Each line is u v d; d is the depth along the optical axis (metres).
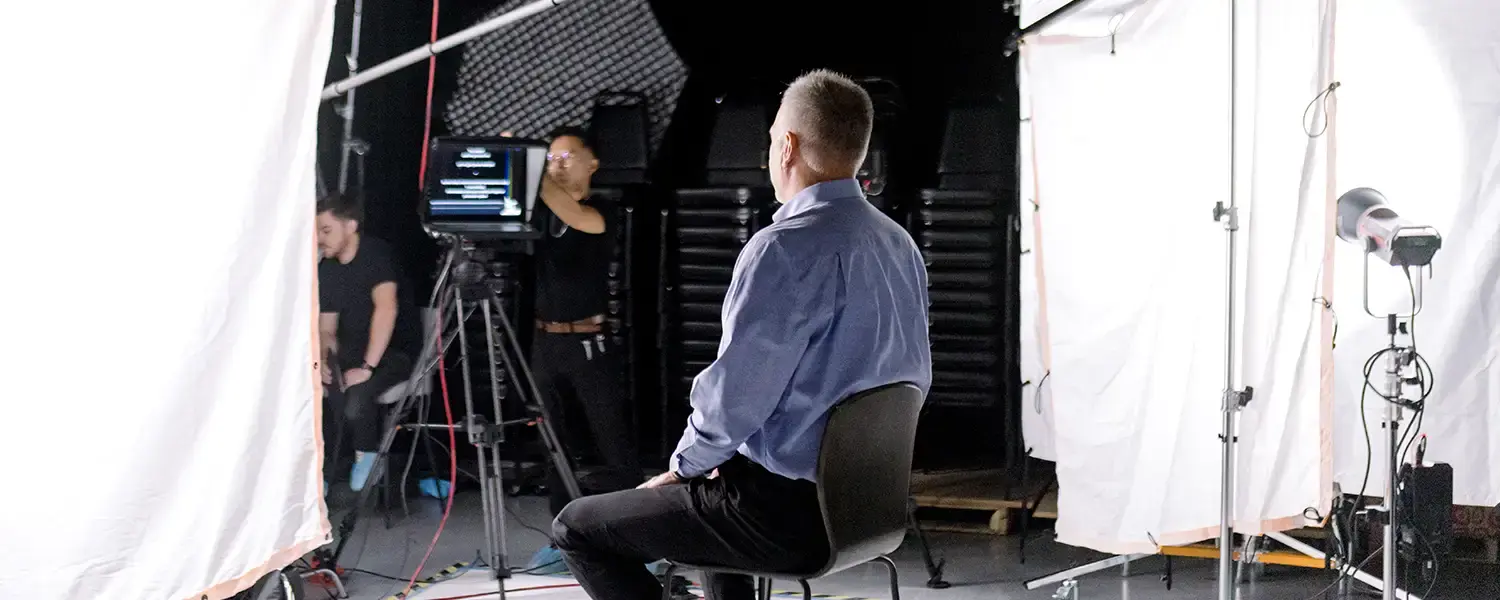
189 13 1.90
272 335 2.07
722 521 2.10
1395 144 3.30
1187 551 4.27
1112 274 3.47
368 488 3.86
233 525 2.04
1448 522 3.36
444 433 5.48
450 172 3.27
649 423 5.59
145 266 1.89
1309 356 3.21
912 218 5.04
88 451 1.86
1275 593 3.79
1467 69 3.20
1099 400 3.51
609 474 4.32
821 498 1.98
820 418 2.07
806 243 2.02
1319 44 3.11
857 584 3.97
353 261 4.36
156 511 1.93
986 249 5.01
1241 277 3.25
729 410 1.99
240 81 1.97
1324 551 4.00
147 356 1.90
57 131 1.80
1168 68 3.33
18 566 1.81
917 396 2.16
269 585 3.11
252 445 2.06
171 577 1.95
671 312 5.26
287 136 2.04
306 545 2.18
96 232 1.84
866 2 5.64
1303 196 3.17
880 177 4.80
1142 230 3.41
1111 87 3.46
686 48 5.58
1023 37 3.72
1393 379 3.09
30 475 1.81
